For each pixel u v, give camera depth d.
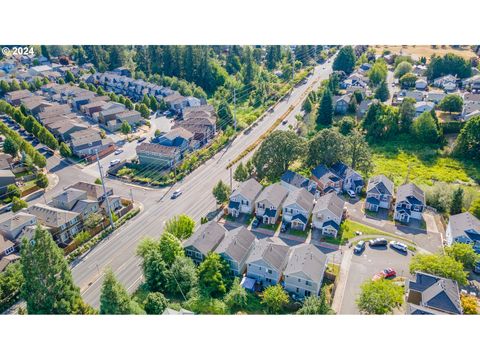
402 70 149.00
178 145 98.25
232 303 53.00
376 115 106.50
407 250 63.31
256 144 104.94
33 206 73.00
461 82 139.75
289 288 55.12
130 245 66.81
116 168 94.56
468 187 82.88
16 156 97.12
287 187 78.88
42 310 47.28
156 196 82.81
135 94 149.12
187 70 158.00
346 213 71.94
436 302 48.16
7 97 136.38
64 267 49.38
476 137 93.19
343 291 55.06
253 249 60.28
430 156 97.38
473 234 61.31
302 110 127.19
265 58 179.75
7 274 56.41
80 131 106.44
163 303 50.69
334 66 165.75
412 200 70.75
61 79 151.38
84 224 70.44
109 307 46.78
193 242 59.44
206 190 84.12
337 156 82.75
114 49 174.25
